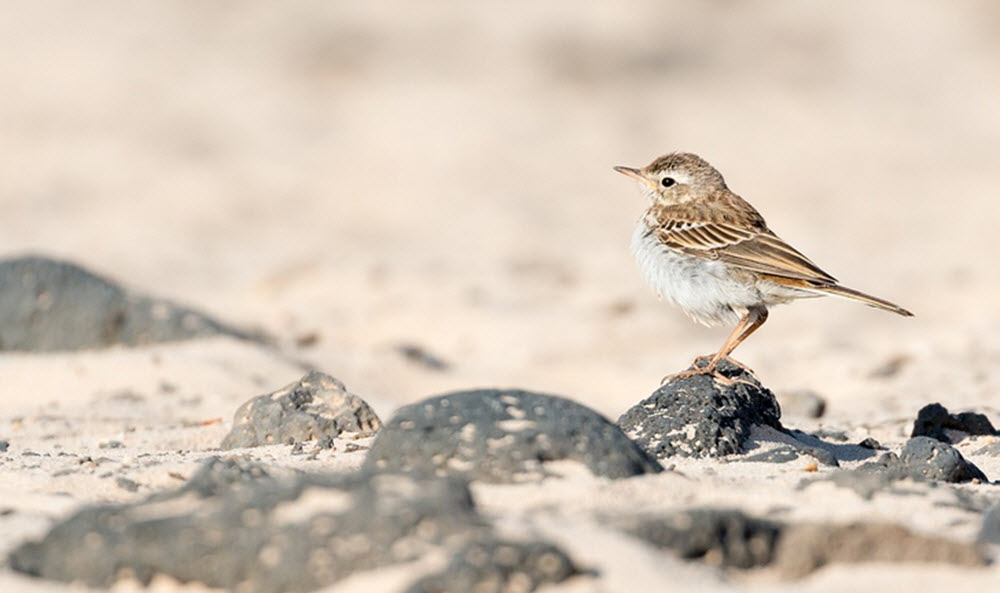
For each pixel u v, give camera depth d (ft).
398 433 20.08
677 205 32.37
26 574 16.34
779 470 23.61
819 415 36.09
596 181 97.60
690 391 26.23
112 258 71.36
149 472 23.03
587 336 53.72
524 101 119.65
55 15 135.64
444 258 70.23
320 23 136.26
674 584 15.53
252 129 109.40
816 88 129.59
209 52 129.39
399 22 137.69
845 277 68.28
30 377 38.42
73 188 92.43
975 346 47.57
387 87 122.83
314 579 15.37
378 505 15.88
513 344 53.26
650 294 62.80
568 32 135.95
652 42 135.95
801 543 16.92
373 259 68.23
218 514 16.11
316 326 55.52
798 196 93.56
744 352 49.73
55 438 30.91
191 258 72.84
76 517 16.75
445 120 112.78
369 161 101.14
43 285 43.06
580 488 19.34
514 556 15.12
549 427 20.12
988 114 121.29
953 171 100.73
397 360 46.32
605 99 122.21
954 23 147.74
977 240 79.05
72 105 113.39
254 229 82.58
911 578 16.53
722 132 112.98
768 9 146.41
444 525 15.75
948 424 30.48
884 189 95.40
